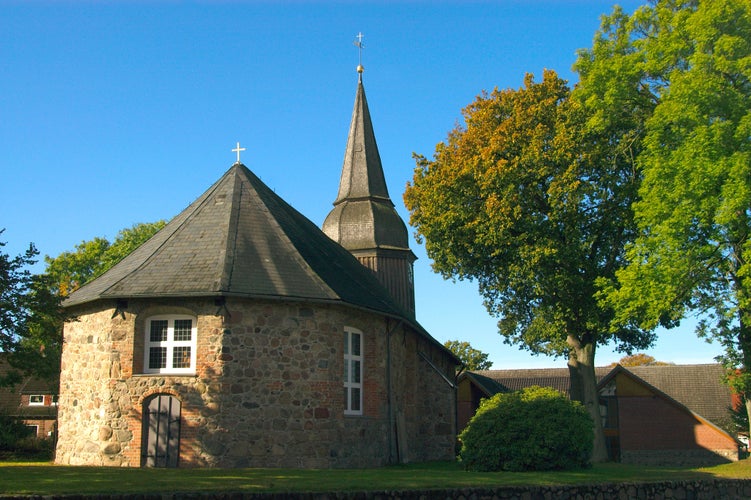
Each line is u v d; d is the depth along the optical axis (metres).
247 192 25.86
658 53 25.84
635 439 48.50
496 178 29.81
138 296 21.31
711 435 47.41
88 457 21.70
